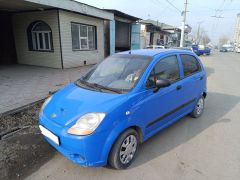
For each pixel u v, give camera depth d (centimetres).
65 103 292
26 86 722
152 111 324
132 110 284
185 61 425
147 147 349
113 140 263
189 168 296
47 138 289
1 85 732
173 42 4238
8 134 381
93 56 1391
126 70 344
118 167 283
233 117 496
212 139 383
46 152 331
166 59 374
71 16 1153
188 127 433
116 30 2095
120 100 279
